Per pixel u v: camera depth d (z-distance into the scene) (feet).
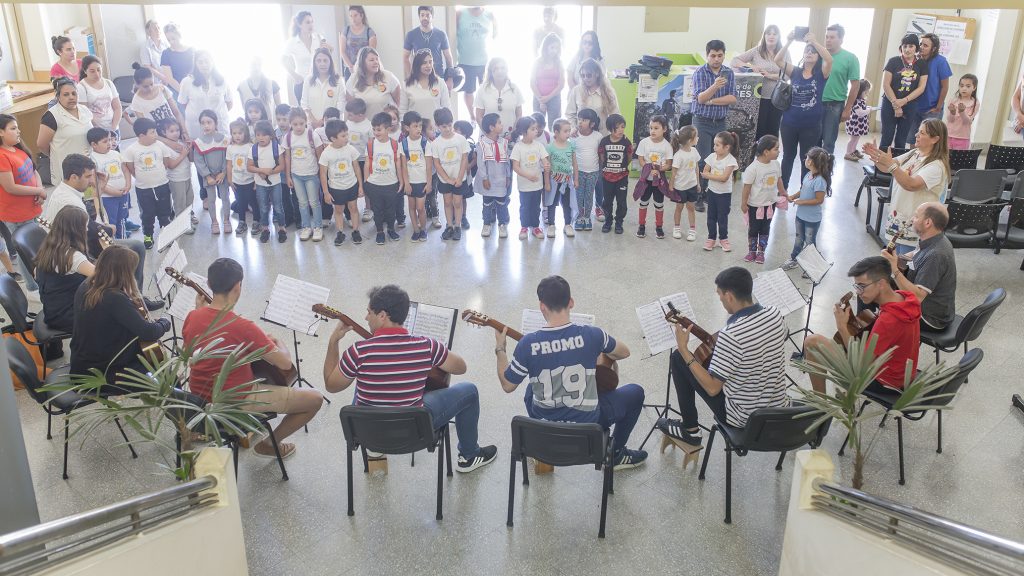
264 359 13.25
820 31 35.99
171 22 31.81
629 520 12.96
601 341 12.59
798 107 27.17
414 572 11.89
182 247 24.13
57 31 34.09
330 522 12.94
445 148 23.43
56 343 17.46
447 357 13.03
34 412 15.72
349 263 22.99
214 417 10.80
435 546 12.41
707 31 36.04
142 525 8.66
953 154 24.79
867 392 14.05
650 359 17.84
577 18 35.73
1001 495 13.44
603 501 12.39
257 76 27.30
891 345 13.55
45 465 14.23
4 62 32.86
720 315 19.88
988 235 20.98
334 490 13.71
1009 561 11.16
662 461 14.47
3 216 20.34
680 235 24.79
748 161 30.25
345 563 12.09
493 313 19.95
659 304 14.15
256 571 11.93
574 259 23.30
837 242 24.38
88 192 21.38
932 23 33.88
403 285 21.50
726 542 12.47
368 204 26.48
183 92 26.35
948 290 15.92
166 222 23.97
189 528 9.39
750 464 14.37
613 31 35.88
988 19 32.27
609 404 13.24
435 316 13.87
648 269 22.58
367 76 25.46
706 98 26.94
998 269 22.39
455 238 24.64
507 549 12.34
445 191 23.89
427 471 14.23
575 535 12.64
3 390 9.42
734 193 29.12
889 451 14.65
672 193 23.94
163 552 8.82
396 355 12.50
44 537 6.99
